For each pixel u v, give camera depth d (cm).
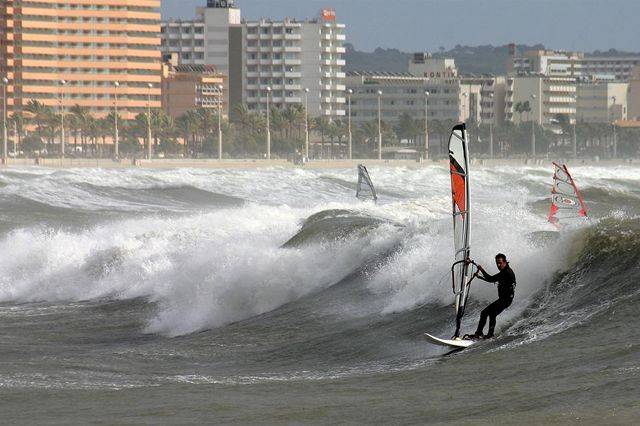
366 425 6069
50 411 6888
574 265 9038
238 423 6284
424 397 6656
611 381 6300
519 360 7306
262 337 10031
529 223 11281
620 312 7838
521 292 9006
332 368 8462
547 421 5588
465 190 8181
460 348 8119
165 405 6888
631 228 9250
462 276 8238
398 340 9025
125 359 9450
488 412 6059
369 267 11388
